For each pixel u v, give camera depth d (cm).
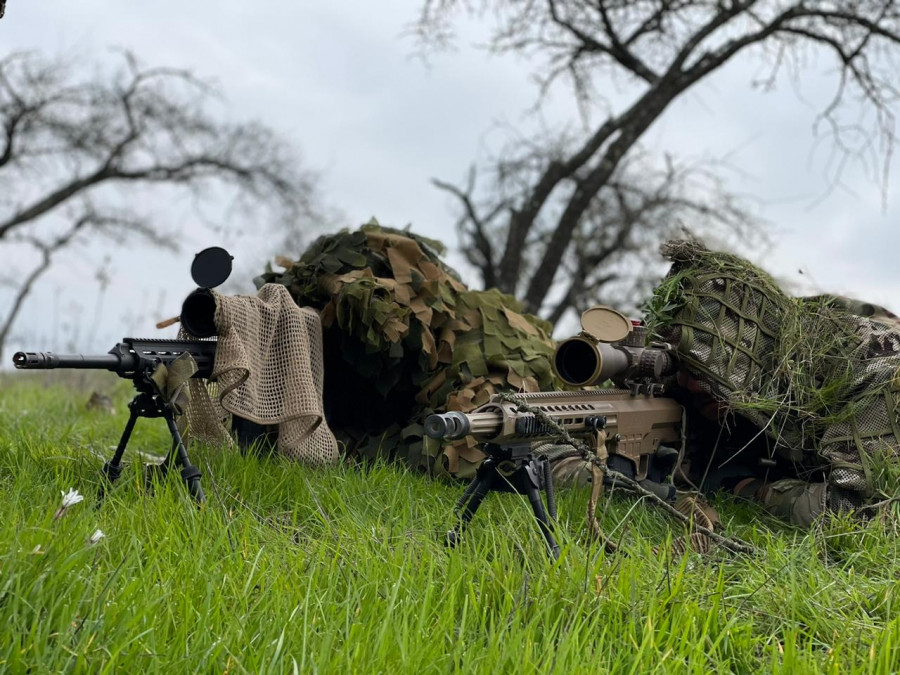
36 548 294
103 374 1301
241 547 374
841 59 1923
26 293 2681
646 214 2198
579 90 2128
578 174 2236
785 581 402
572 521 471
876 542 472
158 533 377
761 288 565
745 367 554
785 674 319
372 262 625
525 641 311
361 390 640
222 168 3300
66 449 540
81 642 271
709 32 2050
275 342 553
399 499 495
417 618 322
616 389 500
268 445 586
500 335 636
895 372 536
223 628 303
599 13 2044
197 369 474
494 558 380
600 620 344
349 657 284
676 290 564
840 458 534
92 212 3275
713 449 586
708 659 331
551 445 578
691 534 462
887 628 347
